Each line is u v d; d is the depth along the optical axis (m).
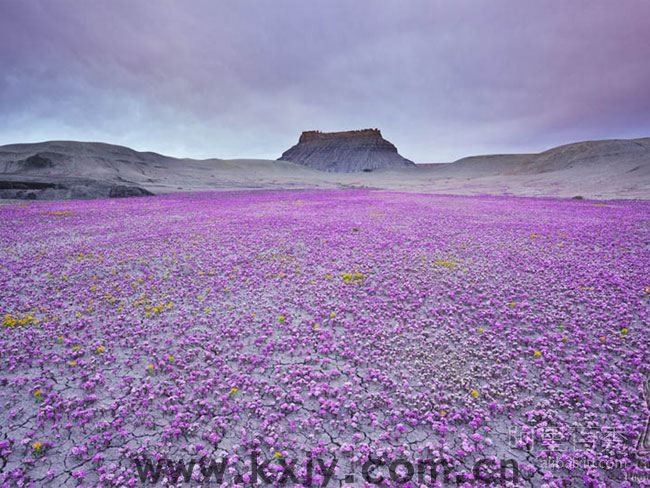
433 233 19.97
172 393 6.07
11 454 4.81
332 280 11.98
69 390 6.17
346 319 8.92
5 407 5.71
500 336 8.12
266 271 12.95
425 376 6.64
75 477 4.46
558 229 20.97
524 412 5.73
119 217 26.92
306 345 7.73
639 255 14.75
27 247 16.58
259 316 9.22
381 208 33.59
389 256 14.94
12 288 10.98
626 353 7.25
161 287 11.33
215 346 7.57
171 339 7.86
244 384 6.34
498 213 28.97
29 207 31.83
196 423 5.35
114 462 4.72
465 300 10.12
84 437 5.14
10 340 7.73
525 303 9.75
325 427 5.43
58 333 8.08
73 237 19.05
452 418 5.52
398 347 7.62
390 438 5.19
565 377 6.65
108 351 7.41
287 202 40.47
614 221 23.70
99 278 12.16
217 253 15.61
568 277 11.97
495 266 13.41
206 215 28.34
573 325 8.49
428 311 9.45
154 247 16.70
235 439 5.18
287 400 5.99
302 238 18.80
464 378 6.51
